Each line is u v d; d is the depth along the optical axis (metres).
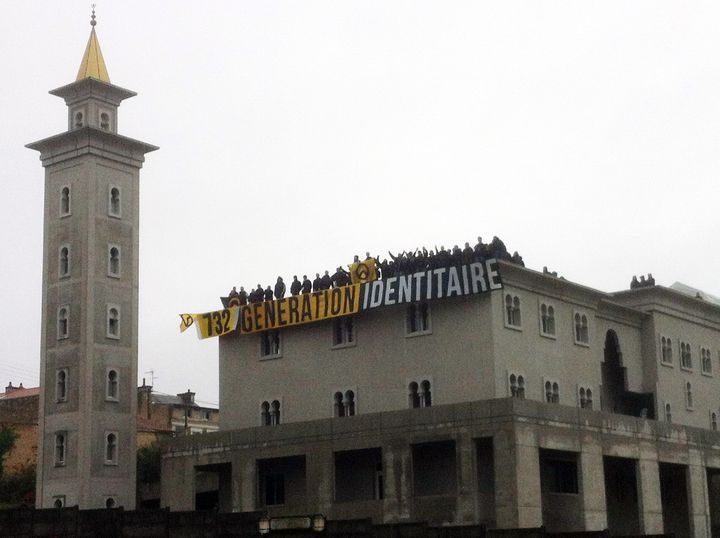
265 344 86.06
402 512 71.25
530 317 78.88
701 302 99.12
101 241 87.94
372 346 80.06
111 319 87.75
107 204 88.94
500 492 68.06
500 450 68.44
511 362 75.81
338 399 81.06
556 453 74.31
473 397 74.81
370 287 78.56
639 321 93.56
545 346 79.69
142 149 92.00
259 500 78.56
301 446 76.06
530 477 68.75
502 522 67.56
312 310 81.38
